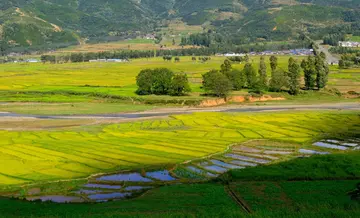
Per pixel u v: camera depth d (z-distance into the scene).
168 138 121.00
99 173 87.50
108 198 71.81
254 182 76.31
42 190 76.88
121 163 94.50
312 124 140.62
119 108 187.38
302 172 82.00
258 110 175.50
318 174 80.38
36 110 183.25
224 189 72.38
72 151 105.25
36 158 98.38
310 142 115.94
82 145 112.19
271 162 93.50
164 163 94.50
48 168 90.44
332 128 134.12
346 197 65.81
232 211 51.31
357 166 84.69
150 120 154.88
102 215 52.06
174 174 86.75
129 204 62.69
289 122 144.88
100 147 109.69
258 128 135.38
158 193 69.88
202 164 94.44
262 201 64.06
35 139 120.94
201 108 186.12
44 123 151.62
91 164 93.62
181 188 72.94
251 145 112.88
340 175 79.75
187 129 135.62
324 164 87.19
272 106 187.62
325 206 58.03
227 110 178.12
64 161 96.00
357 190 69.75
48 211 57.75
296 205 60.00
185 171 88.88
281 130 131.88
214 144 113.44
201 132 130.00
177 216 49.66
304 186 72.50
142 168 90.44
